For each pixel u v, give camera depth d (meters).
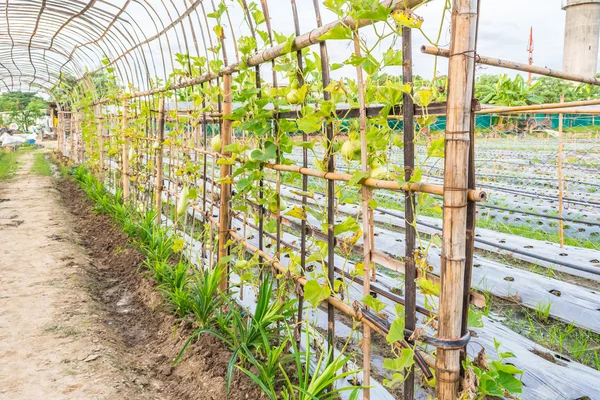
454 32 1.18
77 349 2.74
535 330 3.07
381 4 1.33
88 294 3.72
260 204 2.62
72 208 7.60
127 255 4.59
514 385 1.36
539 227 5.66
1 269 4.20
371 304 1.69
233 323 2.43
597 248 4.84
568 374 2.37
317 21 1.87
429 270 1.48
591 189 8.10
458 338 1.31
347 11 1.54
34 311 3.27
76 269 4.25
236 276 3.52
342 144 1.80
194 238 4.70
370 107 1.64
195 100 3.51
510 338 2.82
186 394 2.36
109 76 7.71
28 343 2.80
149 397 2.33
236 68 2.73
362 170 1.62
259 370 2.19
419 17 1.23
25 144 28.89
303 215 2.17
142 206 5.48
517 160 11.84
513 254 4.47
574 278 4.00
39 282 3.87
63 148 17.20
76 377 2.43
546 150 12.32
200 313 2.78
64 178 11.57
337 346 2.71
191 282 3.39
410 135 1.41
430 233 5.18
